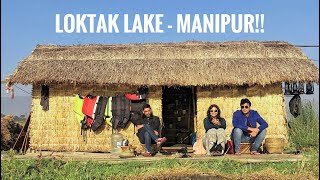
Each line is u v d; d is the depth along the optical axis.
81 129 15.42
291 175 11.45
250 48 16.61
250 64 15.70
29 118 15.93
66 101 15.54
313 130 15.82
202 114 15.45
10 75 15.34
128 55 16.38
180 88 19.11
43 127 15.51
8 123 18.03
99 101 15.41
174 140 18.92
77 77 15.19
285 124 15.44
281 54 16.33
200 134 15.41
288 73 15.30
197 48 16.72
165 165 12.09
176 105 19.11
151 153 13.83
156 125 14.35
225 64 15.73
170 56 16.27
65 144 15.43
